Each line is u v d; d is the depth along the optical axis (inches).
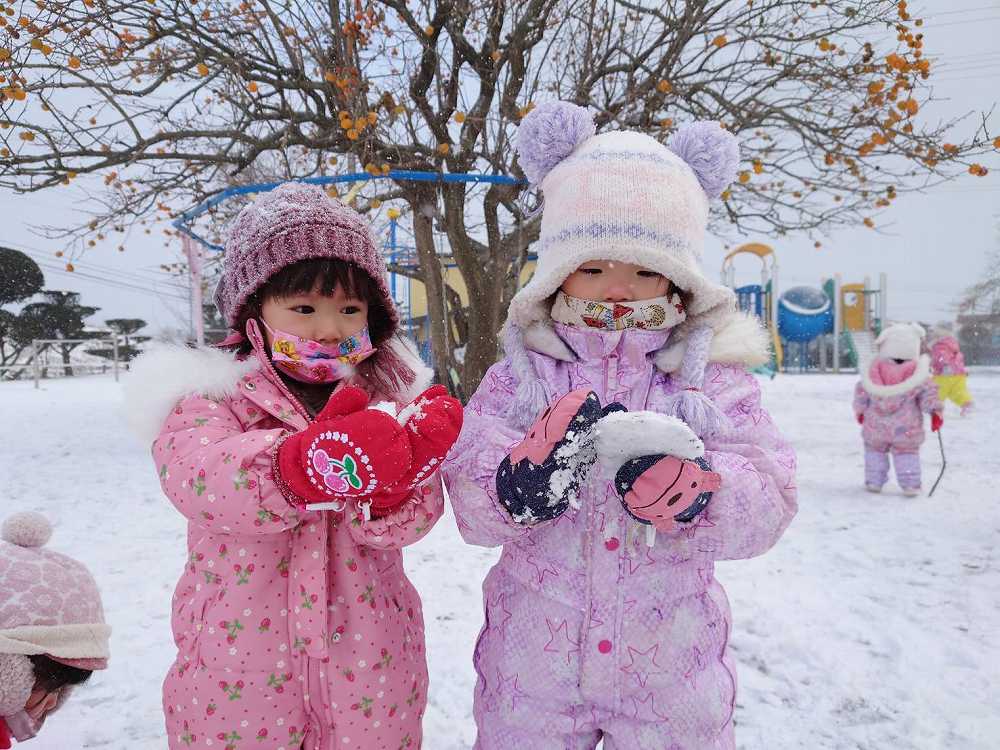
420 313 569.0
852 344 1032.8
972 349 1338.6
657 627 55.0
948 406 477.1
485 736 58.5
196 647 51.8
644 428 46.4
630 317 59.6
